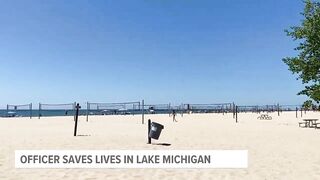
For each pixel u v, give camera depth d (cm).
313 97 2095
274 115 4622
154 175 720
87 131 1744
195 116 4419
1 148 1047
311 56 2159
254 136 1517
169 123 2633
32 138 1338
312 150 1085
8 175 703
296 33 2153
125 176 706
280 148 1124
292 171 770
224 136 1496
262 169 791
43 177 688
